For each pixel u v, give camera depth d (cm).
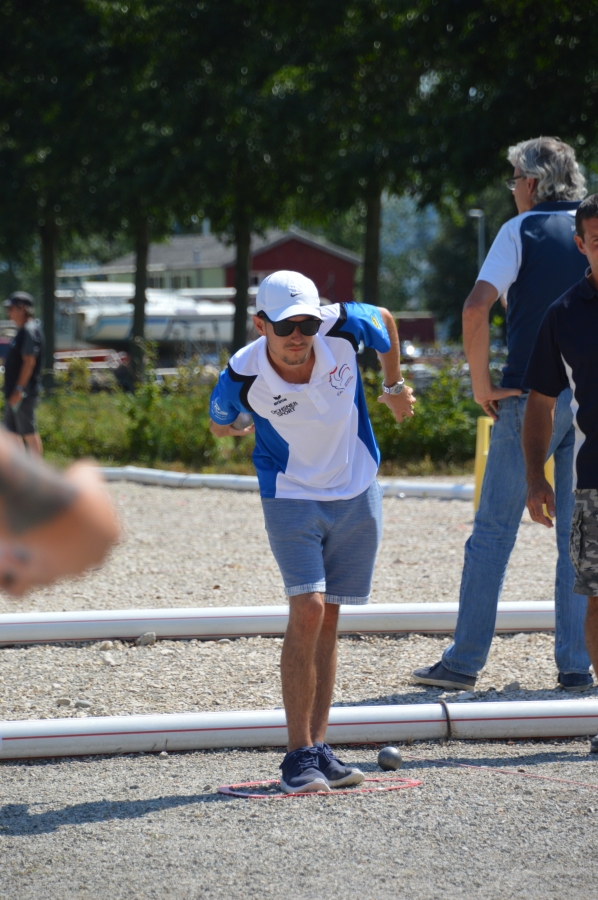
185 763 790
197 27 5009
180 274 14725
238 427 770
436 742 837
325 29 4744
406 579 1463
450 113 4306
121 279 15625
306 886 561
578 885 562
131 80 5528
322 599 710
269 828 641
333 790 709
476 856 598
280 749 828
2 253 6738
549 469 1752
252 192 5322
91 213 5938
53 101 5681
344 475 735
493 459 946
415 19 4362
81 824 654
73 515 195
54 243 6725
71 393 3628
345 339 728
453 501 2264
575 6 3934
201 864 590
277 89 5209
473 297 917
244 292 5475
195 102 5116
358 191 4944
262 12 4897
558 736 847
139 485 2628
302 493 723
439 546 1720
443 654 984
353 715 834
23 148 5931
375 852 604
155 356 3534
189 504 2264
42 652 1098
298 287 693
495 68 4188
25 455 206
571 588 955
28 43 5656
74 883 568
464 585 966
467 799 689
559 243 916
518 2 3997
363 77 4819
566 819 653
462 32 4188
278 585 1429
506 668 1038
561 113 3947
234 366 720
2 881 571
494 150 4103
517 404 929
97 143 5641
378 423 3017
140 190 5394
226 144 5069
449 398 3089
